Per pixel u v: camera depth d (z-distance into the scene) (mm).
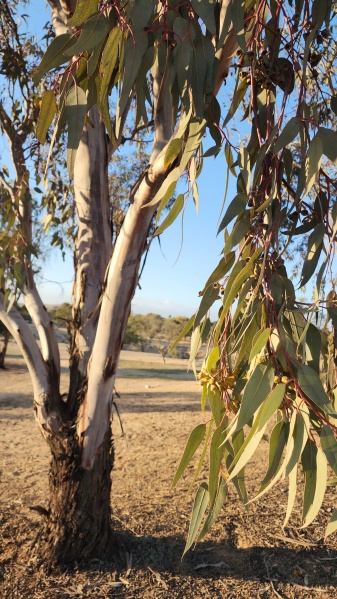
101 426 2885
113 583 2830
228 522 3646
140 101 1625
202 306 1492
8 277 3047
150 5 1354
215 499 1645
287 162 1516
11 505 4098
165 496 4277
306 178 1243
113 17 1464
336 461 1145
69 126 1446
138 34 1375
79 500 2949
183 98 1546
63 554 2961
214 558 3164
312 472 1319
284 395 1277
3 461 5660
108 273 2543
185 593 2787
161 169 2016
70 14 2420
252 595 2785
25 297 3082
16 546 3256
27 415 9055
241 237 1382
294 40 1433
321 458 1280
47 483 4797
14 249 3252
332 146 1226
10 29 4168
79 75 1600
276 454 1355
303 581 2938
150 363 28531
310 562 3137
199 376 1536
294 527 3574
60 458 2939
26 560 3055
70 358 3000
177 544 3301
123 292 2531
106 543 3053
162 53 1540
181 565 3066
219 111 1639
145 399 11516
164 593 2775
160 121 2066
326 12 1431
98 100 1549
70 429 2914
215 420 1536
